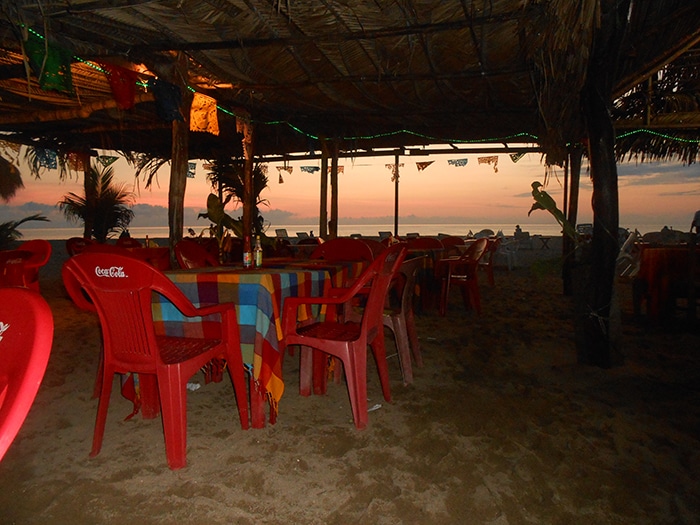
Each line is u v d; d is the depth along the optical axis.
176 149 5.15
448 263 6.03
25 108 6.89
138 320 2.21
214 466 2.26
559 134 4.76
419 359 3.86
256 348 2.54
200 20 3.59
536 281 9.41
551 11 2.87
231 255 7.01
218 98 5.64
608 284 3.70
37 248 4.48
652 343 4.56
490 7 3.36
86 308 2.44
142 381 2.79
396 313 3.48
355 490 2.06
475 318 5.85
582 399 3.16
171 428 2.22
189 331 2.66
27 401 0.71
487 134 7.43
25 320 0.79
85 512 1.89
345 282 3.69
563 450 2.45
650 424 2.77
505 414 2.90
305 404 3.06
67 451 2.40
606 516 1.90
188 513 1.89
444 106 6.02
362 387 2.70
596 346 3.76
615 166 3.63
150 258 4.43
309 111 6.45
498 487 2.10
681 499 2.02
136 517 1.86
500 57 4.32
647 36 3.50
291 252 7.06
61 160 9.12
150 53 4.14
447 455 2.38
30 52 3.53
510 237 17.89
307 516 1.88
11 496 2.00
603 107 3.58
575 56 3.15
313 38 3.81
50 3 3.16
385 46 4.18
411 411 2.94
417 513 1.91
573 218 7.28
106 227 10.98
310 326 3.05
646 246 6.30
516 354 4.23
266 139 8.61
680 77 5.10
